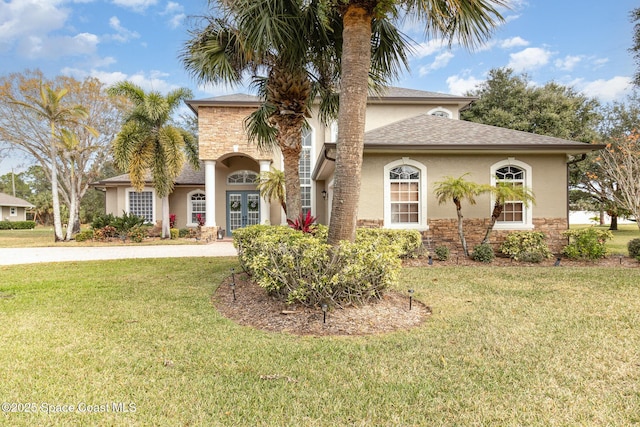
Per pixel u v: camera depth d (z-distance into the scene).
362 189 11.52
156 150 18.70
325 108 9.63
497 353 3.95
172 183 20.02
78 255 13.56
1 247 16.92
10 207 44.34
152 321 5.18
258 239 6.45
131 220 19.22
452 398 3.05
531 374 3.46
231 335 4.57
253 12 6.11
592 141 24.36
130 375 3.49
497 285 7.36
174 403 3.00
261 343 4.28
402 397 3.07
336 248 5.26
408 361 3.76
